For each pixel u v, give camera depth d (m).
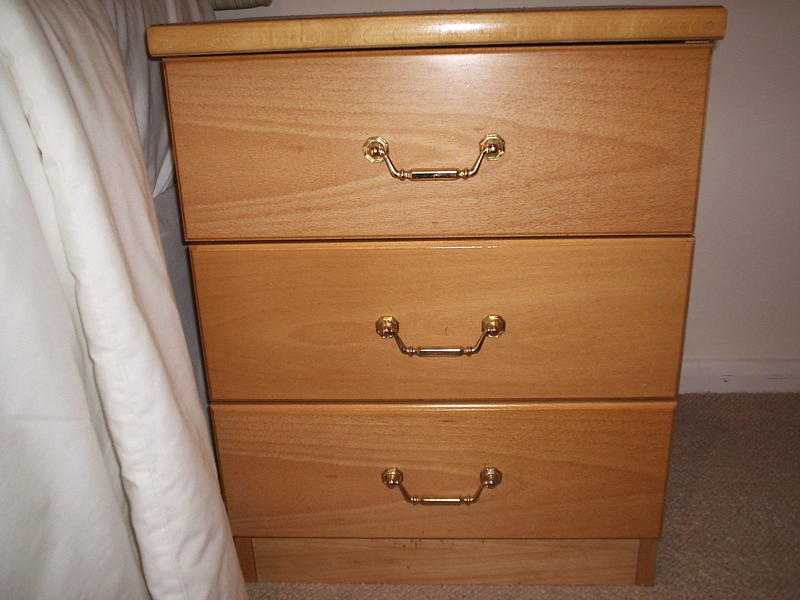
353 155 0.58
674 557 0.83
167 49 0.55
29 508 0.48
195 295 0.64
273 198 0.60
